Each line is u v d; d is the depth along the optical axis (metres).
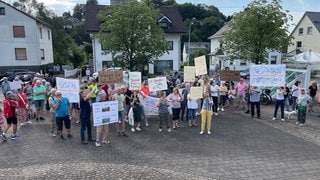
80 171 7.80
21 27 39.66
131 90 12.94
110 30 24.67
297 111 13.45
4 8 38.66
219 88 15.63
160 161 8.53
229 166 8.16
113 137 10.91
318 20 50.66
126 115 12.98
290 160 8.59
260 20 19.84
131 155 9.02
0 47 39.16
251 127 12.40
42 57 43.56
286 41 20.41
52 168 8.01
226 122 13.34
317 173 7.69
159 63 40.00
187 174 7.62
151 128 12.28
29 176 7.50
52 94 10.73
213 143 10.21
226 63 44.38
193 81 15.41
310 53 20.69
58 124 10.50
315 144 10.09
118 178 7.38
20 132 11.59
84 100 9.93
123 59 25.00
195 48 69.75
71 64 52.03
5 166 8.15
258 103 14.05
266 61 21.52
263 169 7.95
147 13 24.31
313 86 16.23
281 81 13.77
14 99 10.66
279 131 11.76
